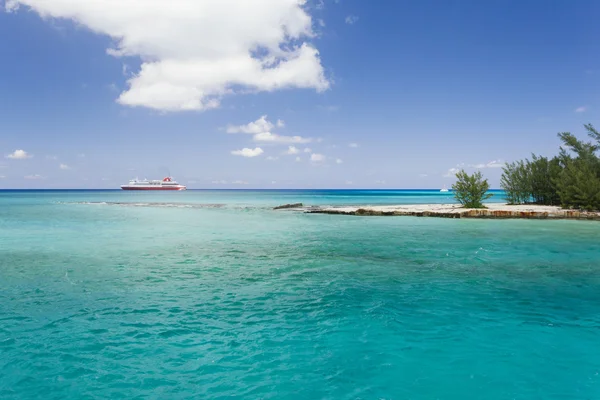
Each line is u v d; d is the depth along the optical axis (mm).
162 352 6680
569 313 8633
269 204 68938
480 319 8242
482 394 5336
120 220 34688
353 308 9055
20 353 6617
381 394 5344
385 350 6734
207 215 40531
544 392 5387
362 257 15656
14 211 48062
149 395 5328
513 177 42938
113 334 7480
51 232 25219
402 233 23594
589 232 23203
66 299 9844
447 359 6398
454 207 40812
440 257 15516
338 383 5652
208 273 12891
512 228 25469
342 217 36312
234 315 8594
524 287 10828
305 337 7328
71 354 6582
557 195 39656
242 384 5625
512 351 6676
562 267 13508
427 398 5242
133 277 12336
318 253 16734
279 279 12000
